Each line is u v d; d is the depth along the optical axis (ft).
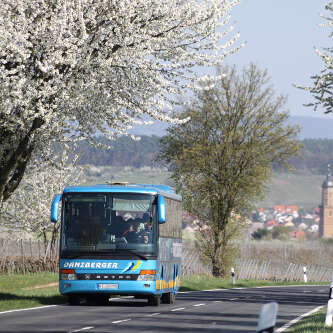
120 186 209.56
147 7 235.40
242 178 492.13
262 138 501.56
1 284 291.79
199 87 249.55
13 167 246.68
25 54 218.59
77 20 234.17
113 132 250.78
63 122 240.53
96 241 202.39
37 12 224.74
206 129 501.56
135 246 202.49
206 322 158.51
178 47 242.78
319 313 192.34
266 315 60.59
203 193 495.82
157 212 206.08
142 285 200.95
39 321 152.56
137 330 135.95
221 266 495.41
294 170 503.20
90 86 232.94
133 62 239.91
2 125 229.86
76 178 392.68
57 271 381.19
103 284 200.54
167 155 507.71
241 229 497.87
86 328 137.69
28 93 221.66
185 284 370.73
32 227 386.32
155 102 245.65
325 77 227.61
